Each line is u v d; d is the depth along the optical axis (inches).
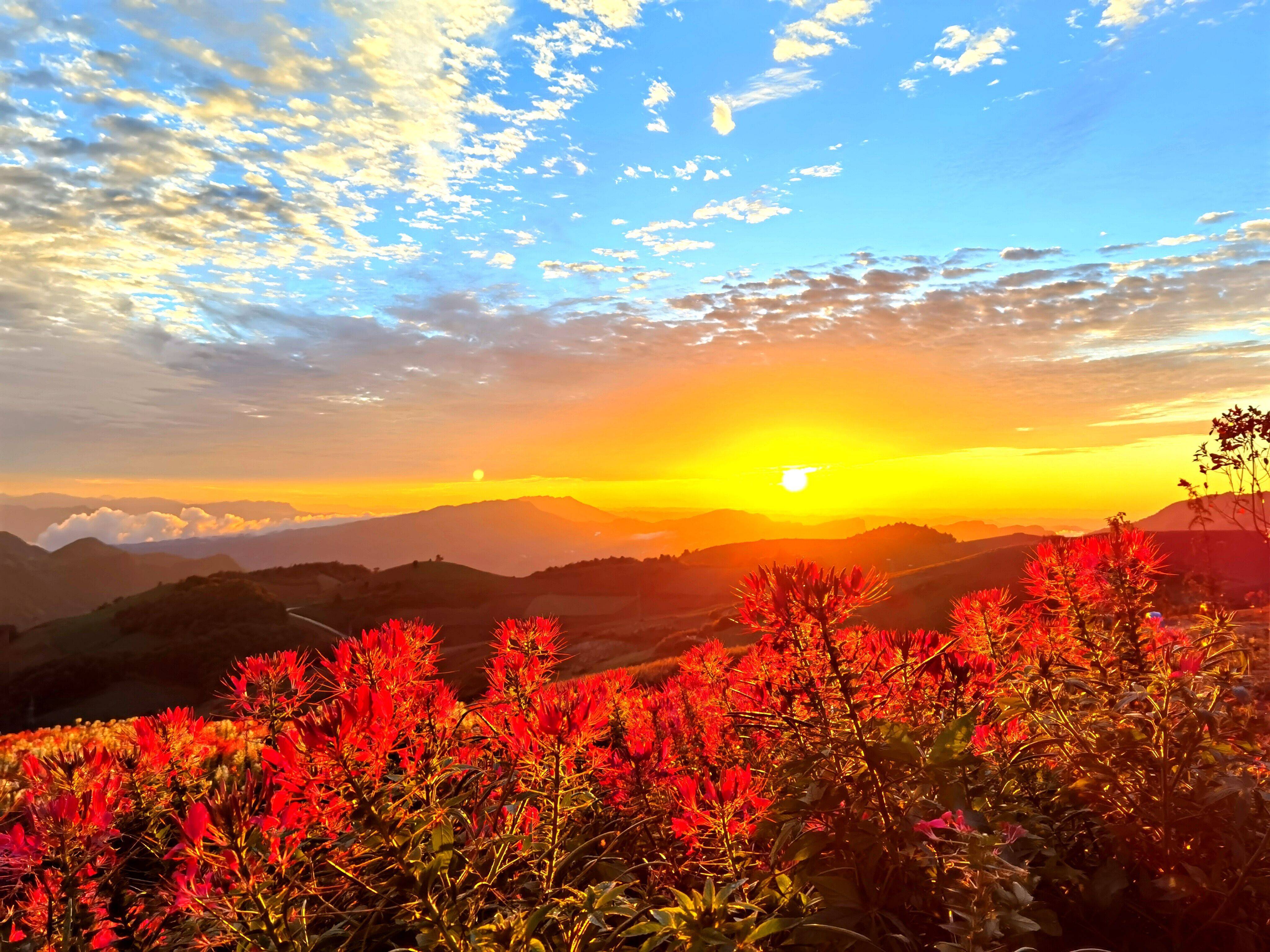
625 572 5920.3
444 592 5398.6
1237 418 197.3
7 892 80.0
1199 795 87.4
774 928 70.5
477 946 67.3
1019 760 105.3
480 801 94.7
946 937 81.0
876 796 87.2
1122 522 110.7
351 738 75.6
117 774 100.1
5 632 4685.0
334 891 81.5
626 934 75.3
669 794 108.8
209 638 4018.2
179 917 87.5
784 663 100.2
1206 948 83.0
